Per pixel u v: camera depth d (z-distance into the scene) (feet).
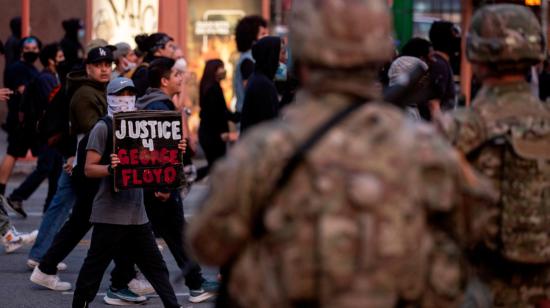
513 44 15.01
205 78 42.93
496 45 15.05
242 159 11.14
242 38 41.22
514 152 14.65
